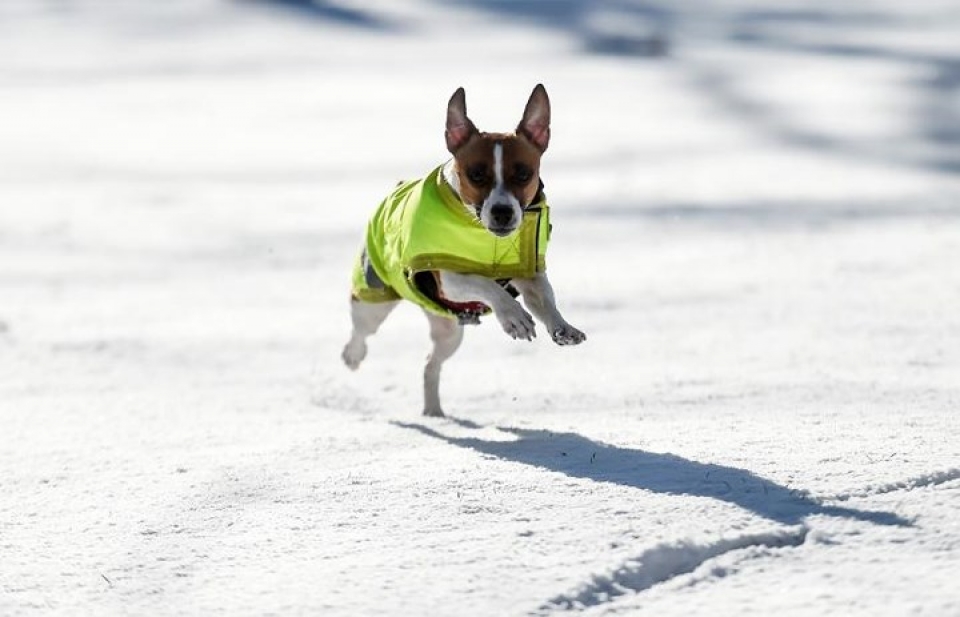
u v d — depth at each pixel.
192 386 11.85
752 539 6.39
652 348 12.59
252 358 12.99
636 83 39.31
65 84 41.56
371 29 55.94
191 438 9.58
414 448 8.80
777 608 5.62
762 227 19.75
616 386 10.95
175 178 26.09
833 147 28.42
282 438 9.42
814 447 7.96
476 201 8.69
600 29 54.62
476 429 9.47
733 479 7.30
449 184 8.90
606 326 13.76
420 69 43.69
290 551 6.57
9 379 12.30
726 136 30.22
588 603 5.81
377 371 12.27
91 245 19.88
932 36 50.34
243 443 9.30
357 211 22.22
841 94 36.06
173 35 54.00
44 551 6.80
